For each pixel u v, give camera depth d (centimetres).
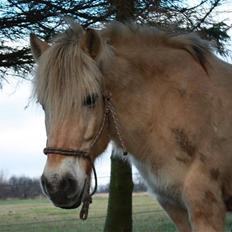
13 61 782
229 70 414
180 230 412
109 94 376
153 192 407
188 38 411
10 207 2266
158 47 407
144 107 388
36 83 352
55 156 341
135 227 1141
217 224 374
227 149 384
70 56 348
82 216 366
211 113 385
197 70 399
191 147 379
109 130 385
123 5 723
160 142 386
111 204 856
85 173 352
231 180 387
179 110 385
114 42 403
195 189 372
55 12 756
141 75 392
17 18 765
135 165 410
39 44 387
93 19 750
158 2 723
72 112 343
